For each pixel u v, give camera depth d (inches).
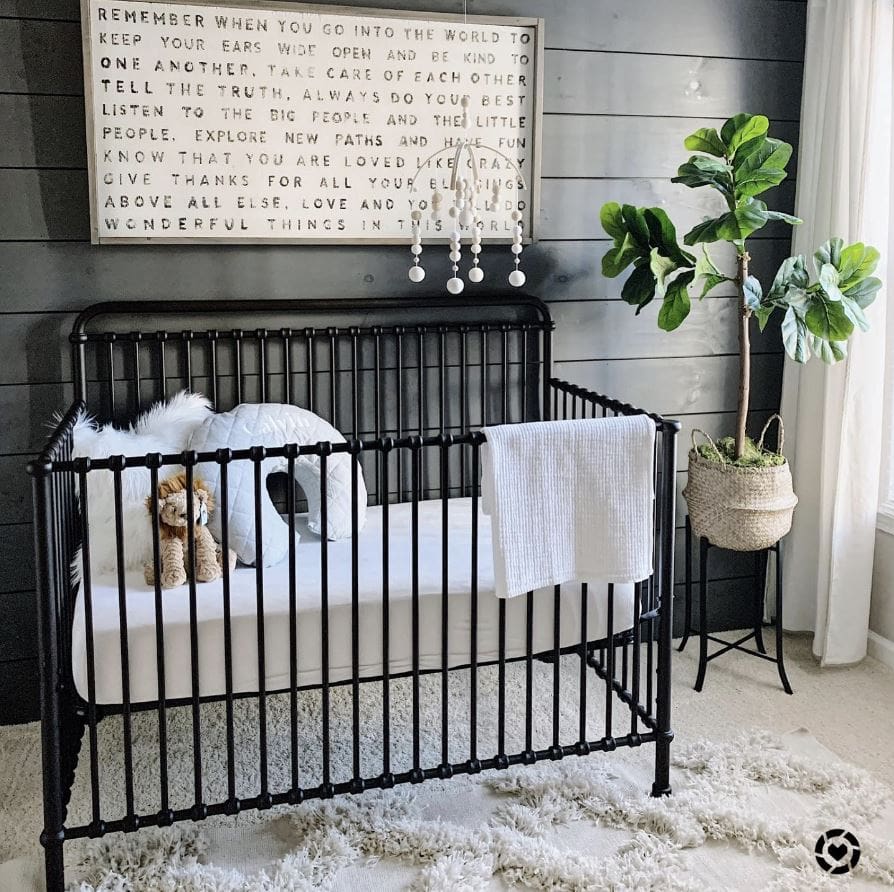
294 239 102.8
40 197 97.1
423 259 108.3
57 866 74.0
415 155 105.0
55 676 72.4
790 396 121.4
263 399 105.3
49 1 94.6
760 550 111.2
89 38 94.4
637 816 84.9
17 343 98.8
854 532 112.4
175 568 82.9
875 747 98.0
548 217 111.6
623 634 91.5
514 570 78.7
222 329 103.6
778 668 110.2
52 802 73.4
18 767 95.3
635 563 82.7
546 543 80.0
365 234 104.9
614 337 116.5
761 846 81.4
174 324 102.2
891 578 115.6
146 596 81.7
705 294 108.6
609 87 111.0
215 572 84.8
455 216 99.5
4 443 100.0
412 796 88.5
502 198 108.4
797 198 119.0
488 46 105.3
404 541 95.3
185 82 97.7
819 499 118.6
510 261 111.1
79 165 97.6
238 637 78.4
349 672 81.7
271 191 101.6
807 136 116.3
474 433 77.9
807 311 100.9
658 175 114.4
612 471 81.0
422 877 77.0
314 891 75.6
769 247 120.6
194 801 84.4
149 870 77.7
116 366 101.4
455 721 102.4
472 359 112.0
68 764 80.0
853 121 108.1
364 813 85.2
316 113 101.5
